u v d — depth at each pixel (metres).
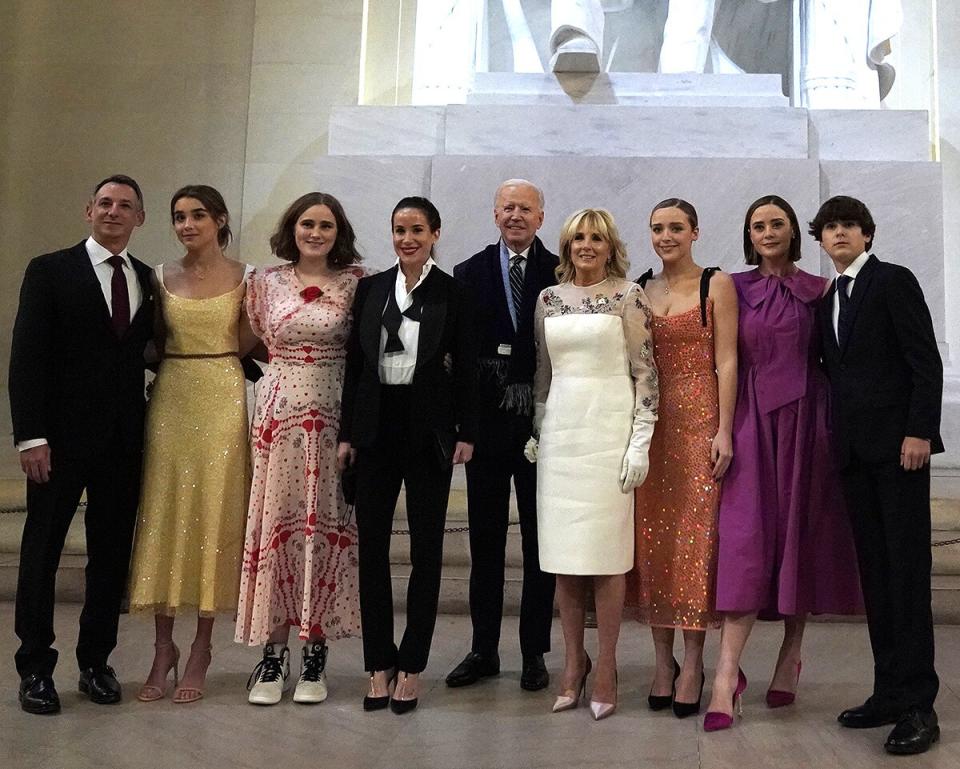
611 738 3.08
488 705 3.46
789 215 3.55
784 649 3.46
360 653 4.19
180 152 7.92
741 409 3.44
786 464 3.37
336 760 2.84
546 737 3.08
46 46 7.97
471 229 6.59
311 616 3.51
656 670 3.55
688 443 3.44
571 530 3.34
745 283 3.55
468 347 3.52
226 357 3.65
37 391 3.40
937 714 3.32
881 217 6.55
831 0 7.32
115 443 3.52
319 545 3.54
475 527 3.88
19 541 5.44
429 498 3.42
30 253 7.74
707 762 2.85
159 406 3.62
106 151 7.88
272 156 8.01
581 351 3.43
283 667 3.59
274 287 3.63
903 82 8.46
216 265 3.76
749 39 7.73
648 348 3.42
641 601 3.51
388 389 3.42
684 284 3.55
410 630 3.39
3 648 4.14
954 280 7.69
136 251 7.80
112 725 3.17
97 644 3.50
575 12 6.86
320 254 3.63
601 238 3.49
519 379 3.83
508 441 3.81
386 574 3.43
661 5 7.74
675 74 6.91
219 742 3.00
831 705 3.45
